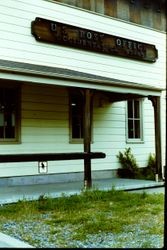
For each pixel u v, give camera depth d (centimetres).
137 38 1395
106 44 1282
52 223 601
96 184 1051
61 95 1152
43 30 1112
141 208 716
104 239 508
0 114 1020
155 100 1165
